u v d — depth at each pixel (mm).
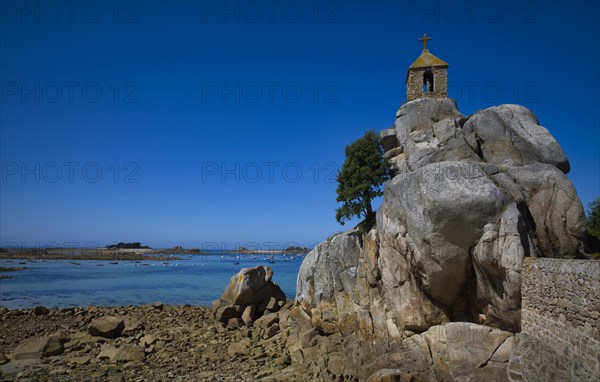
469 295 22156
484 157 26531
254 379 22781
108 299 57469
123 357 26141
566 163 24688
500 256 19391
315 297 29203
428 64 31469
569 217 22375
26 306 50500
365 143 29375
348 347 25422
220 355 27438
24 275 92000
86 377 22859
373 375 20531
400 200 23703
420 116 29922
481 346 19172
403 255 23375
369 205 29266
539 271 16953
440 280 21578
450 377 19453
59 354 27688
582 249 22219
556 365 15164
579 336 13922
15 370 23953
